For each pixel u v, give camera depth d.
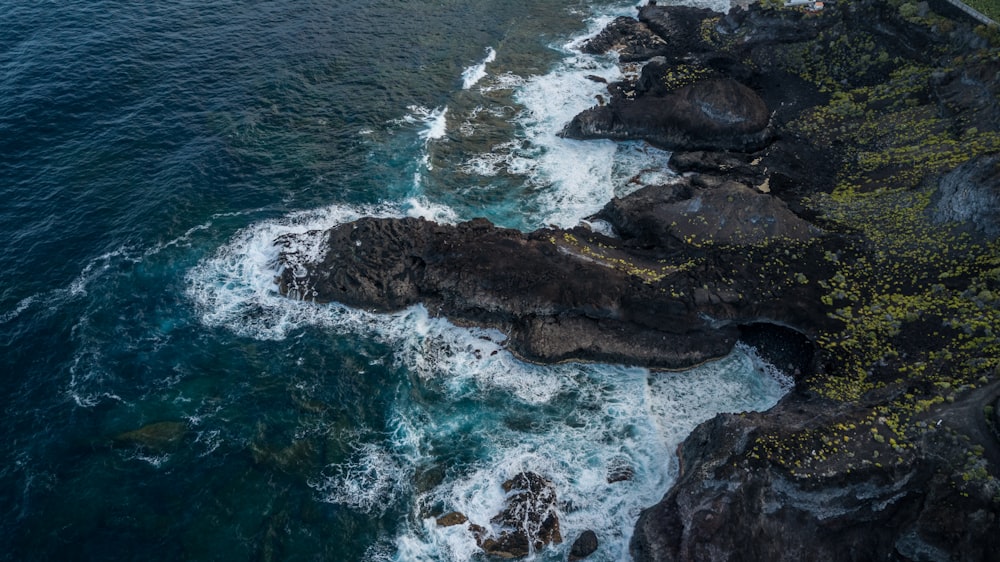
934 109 62.47
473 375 48.97
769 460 38.09
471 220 57.97
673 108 68.81
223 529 38.78
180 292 52.75
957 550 34.97
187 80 73.06
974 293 45.81
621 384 48.59
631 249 55.41
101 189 59.56
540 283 50.88
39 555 36.91
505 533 39.47
